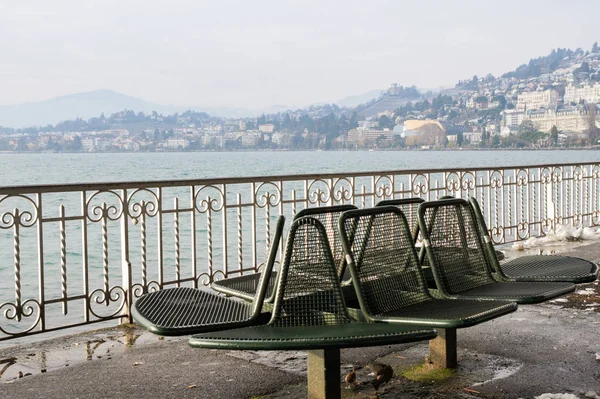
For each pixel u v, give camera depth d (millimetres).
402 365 4172
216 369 4113
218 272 6164
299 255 3074
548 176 11148
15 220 4793
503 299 3385
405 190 8227
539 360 4250
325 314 3080
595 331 4984
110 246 18938
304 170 71625
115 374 4023
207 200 6043
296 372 4047
